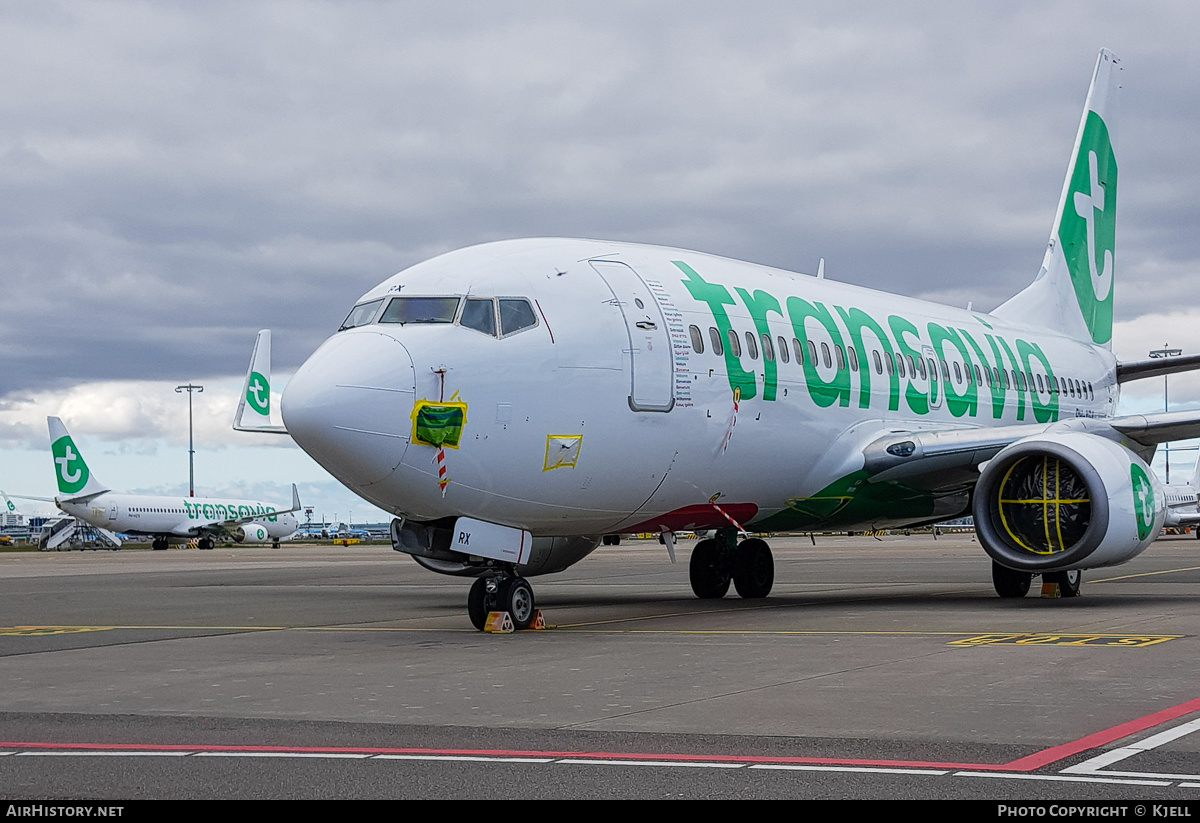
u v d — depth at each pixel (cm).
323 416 1339
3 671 1162
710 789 622
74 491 8675
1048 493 1673
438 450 1377
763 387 1731
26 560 5750
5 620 1827
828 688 942
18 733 809
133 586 2873
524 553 1504
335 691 988
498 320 1454
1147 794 597
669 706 877
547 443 1457
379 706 907
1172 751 693
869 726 783
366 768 683
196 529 9262
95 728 827
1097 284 2941
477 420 1401
